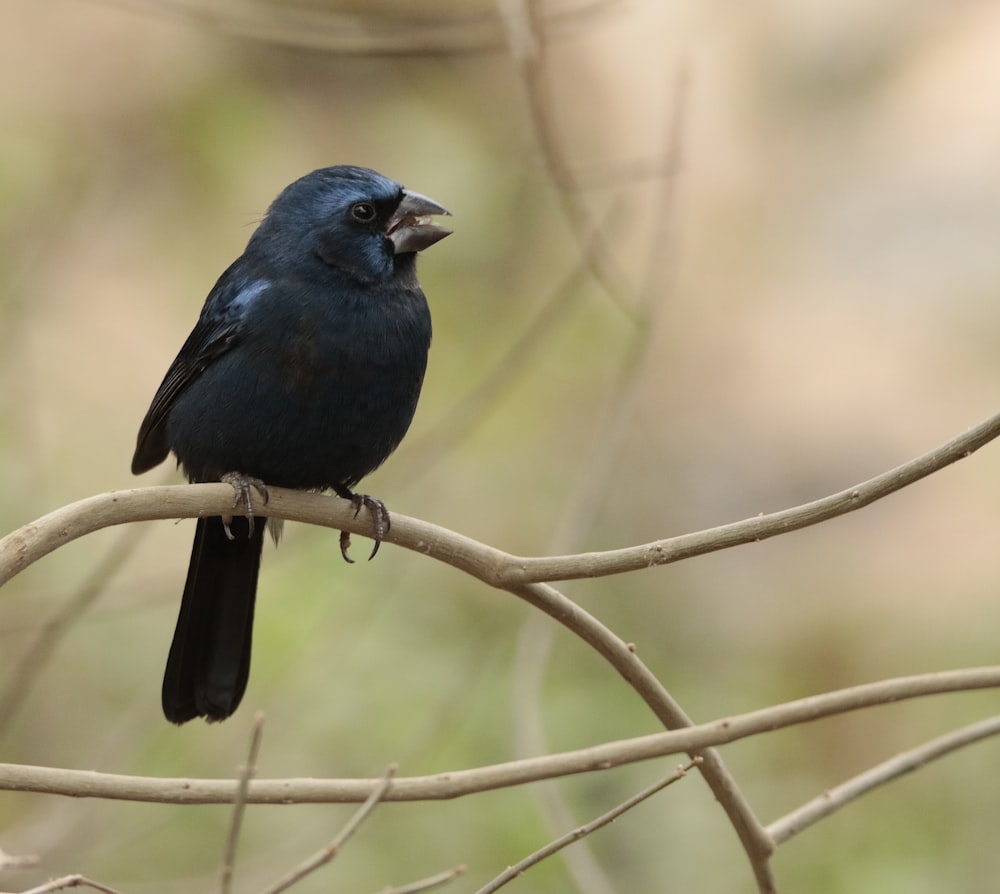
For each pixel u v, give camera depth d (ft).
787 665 43.06
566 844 18.01
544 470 46.24
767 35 55.11
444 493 45.24
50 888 17.58
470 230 49.55
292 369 25.81
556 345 48.96
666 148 44.39
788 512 19.29
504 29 36.24
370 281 26.43
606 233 46.88
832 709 19.71
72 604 31.37
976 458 47.19
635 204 51.34
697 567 46.16
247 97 50.80
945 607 43.75
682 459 48.98
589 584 44.96
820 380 50.19
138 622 39.83
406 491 44.68
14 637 37.91
